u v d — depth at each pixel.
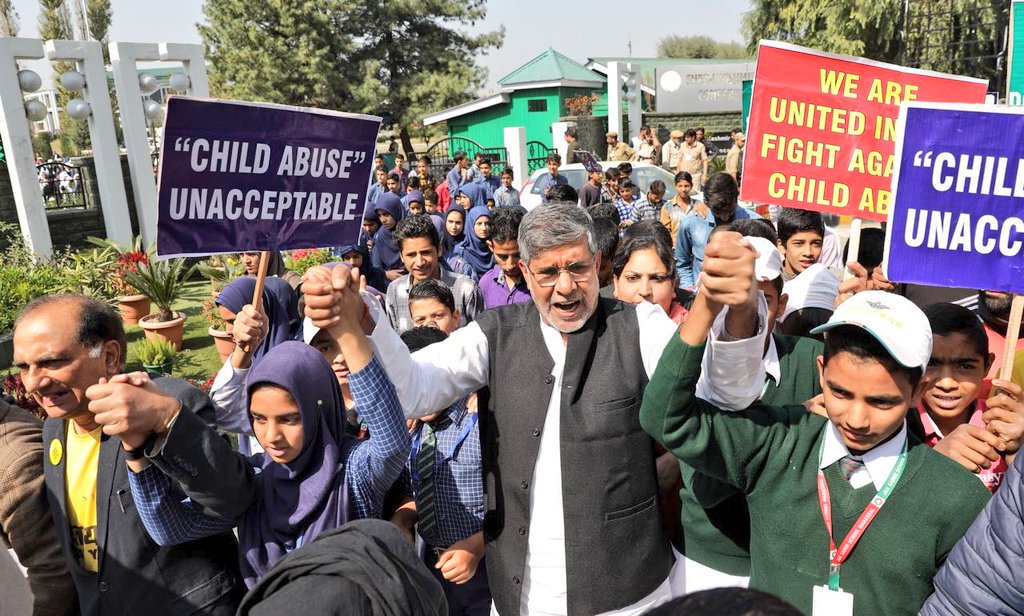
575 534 2.42
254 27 31.12
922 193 2.74
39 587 2.64
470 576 2.75
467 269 7.27
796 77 3.48
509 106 31.06
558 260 2.39
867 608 1.96
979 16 22.67
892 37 24.44
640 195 11.51
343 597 1.50
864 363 1.86
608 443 2.42
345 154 2.91
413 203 11.20
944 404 2.60
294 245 2.88
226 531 2.51
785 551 2.05
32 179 11.77
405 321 5.43
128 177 13.95
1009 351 2.48
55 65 45.75
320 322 2.15
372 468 2.33
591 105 30.42
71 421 2.53
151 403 2.08
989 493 1.90
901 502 1.92
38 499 2.58
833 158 3.52
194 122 2.61
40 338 2.34
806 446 2.04
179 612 2.41
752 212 7.48
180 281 12.38
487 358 2.58
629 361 2.46
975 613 1.75
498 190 14.80
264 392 2.29
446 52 34.44
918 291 4.29
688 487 2.54
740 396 2.00
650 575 2.49
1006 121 2.59
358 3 32.44
